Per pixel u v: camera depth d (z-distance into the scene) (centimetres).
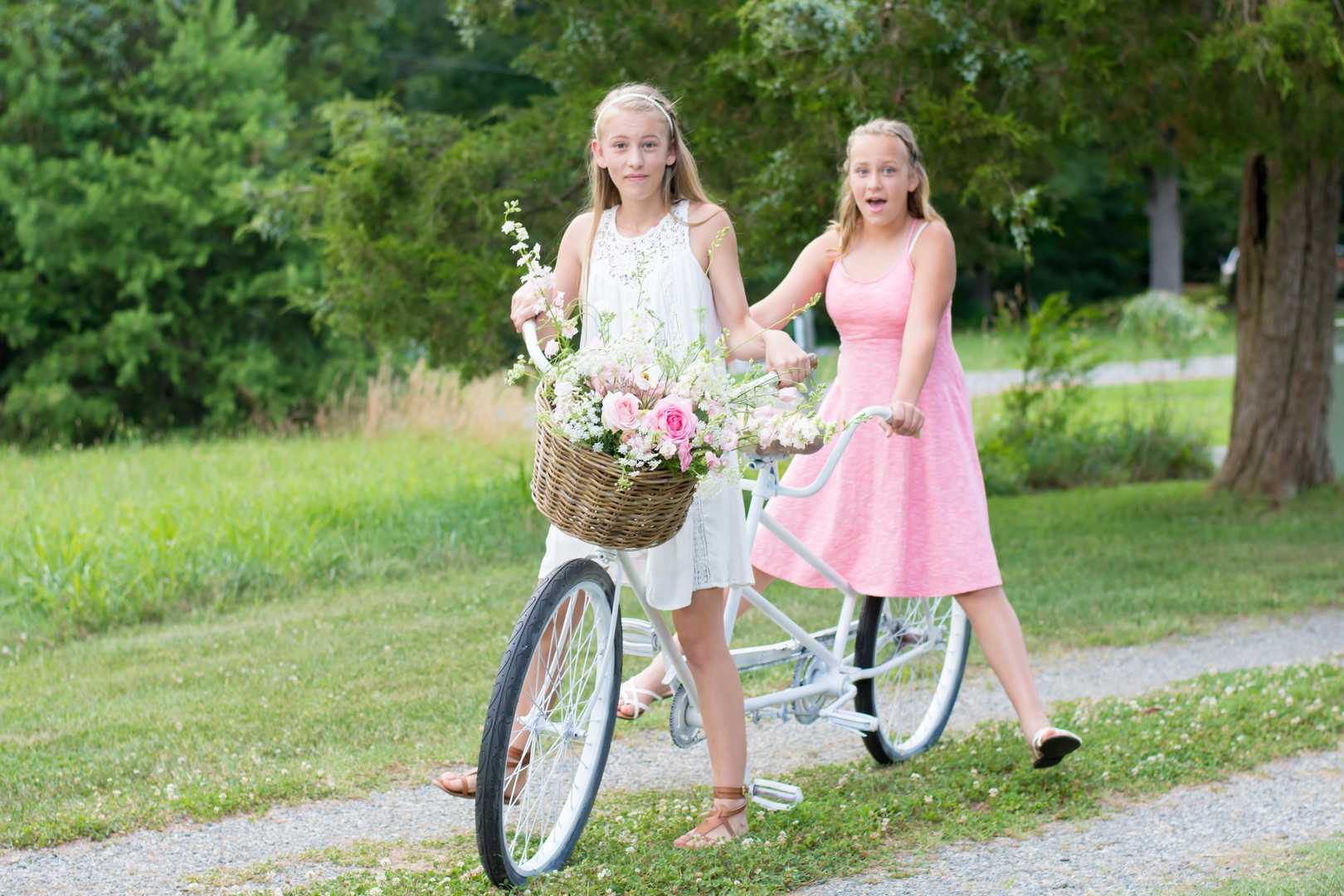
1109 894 443
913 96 959
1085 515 1298
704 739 522
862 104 932
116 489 1359
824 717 536
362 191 1198
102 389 2109
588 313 471
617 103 458
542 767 457
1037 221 964
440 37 3178
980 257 1335
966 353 3269
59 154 2086
